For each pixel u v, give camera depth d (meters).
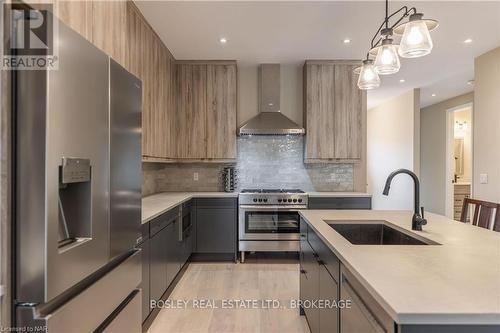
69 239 1.28
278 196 4.15
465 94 6.19
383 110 7.33
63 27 1.13
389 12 2.95
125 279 1.65
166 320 2.61
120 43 2.54
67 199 1.29
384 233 2.31
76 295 1.22
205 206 4.14
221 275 3.68
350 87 4.39
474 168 4.11
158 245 2.64
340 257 1.45
